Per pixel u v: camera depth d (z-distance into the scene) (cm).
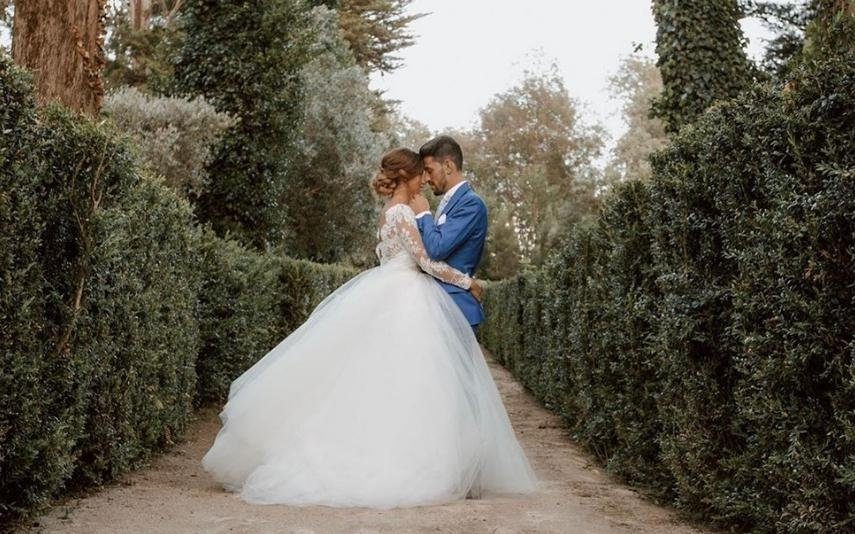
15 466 354
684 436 411
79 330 415
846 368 299
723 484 381
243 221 1591
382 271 496
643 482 507
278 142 1617
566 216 4250
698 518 415
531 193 4425
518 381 1393
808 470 309
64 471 385
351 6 3797
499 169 5384
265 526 363
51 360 389
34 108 361
